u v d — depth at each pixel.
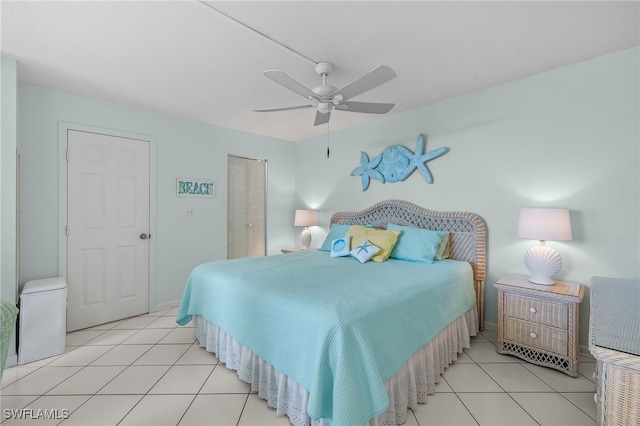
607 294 1.74
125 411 1.75
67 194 2.89
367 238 3.11
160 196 3.55
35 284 2.51
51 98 2.79
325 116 2.44
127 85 2.74
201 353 2.48
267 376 1.84
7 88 2.19
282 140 4.93
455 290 2.39
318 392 1.38
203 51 2.13
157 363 2.32
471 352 2.48
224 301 2.23
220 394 1.93
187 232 3.80
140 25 1.82
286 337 1.67
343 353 1.38
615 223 2.25
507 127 2.76
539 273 2.37
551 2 1.64
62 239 2.86
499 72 2.53
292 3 1.62
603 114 2.29
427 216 3.28
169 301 3.63
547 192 2.55
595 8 1.69
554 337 2.17
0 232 2.17
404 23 1.81
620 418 1.02
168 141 3.61
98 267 3.09
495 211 2.85
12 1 1.58
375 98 3.12
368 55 2.18
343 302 1.64
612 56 2.24
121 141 3.23
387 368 1.54
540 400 1.85
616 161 2.24
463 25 1.84
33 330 2.34
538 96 2.58
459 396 1.90
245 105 3.27
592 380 2.06
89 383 2.04
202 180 3.94
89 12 1.69
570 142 2.44
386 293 1.82
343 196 4.29
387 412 1.57
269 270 2.42
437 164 3.26
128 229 3.29
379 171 3.77
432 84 2.77
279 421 1.68
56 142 2.82
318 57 2.20
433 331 1.96
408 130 3.51
